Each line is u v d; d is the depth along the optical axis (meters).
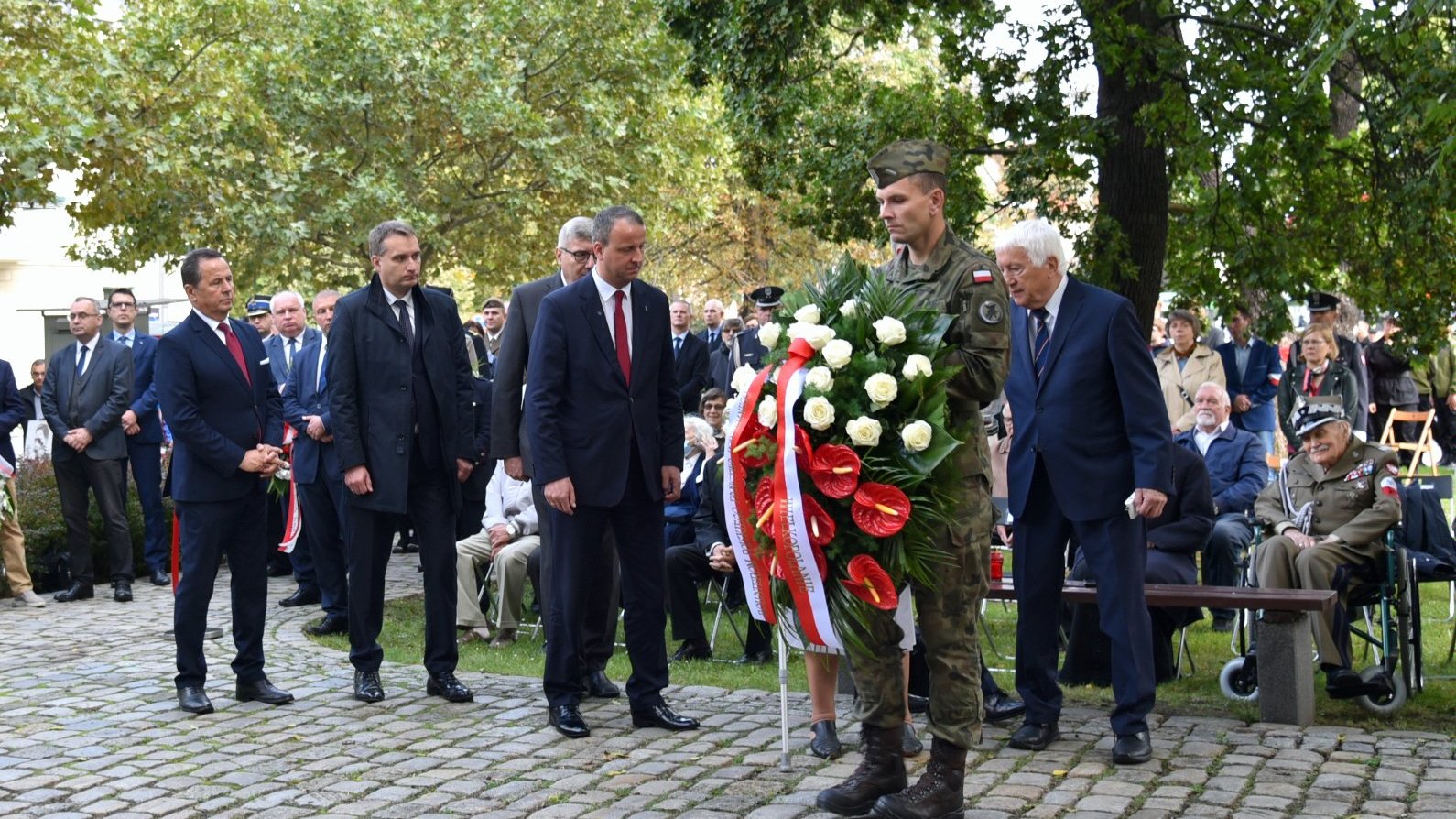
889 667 4.38
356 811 4.77
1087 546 5.36
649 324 5.98
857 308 4.38
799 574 4.29
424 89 22.86
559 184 23.44
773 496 4.32
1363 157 12.37
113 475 10.29
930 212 4.56
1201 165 11.32
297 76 21.92
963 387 4.40
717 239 30.67
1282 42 11.86
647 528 5.96
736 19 12.29
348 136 23.66
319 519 8.68
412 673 7.23
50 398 10.30
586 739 5.74
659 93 24.58
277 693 6.52
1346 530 6.57
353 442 6.37
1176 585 6.38
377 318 6.43
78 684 6.97
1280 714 5.80
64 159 14.14
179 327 6.44
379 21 22.53
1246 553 8.05
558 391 5.81
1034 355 5.52
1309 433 6.88
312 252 24.27
